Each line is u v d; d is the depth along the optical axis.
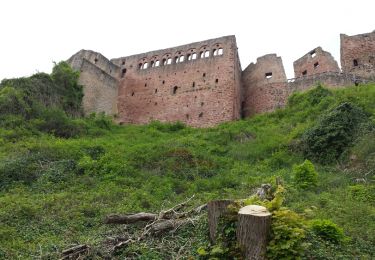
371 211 10.05
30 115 26.09
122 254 7.93
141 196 13.94
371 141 16.16
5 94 25.95
